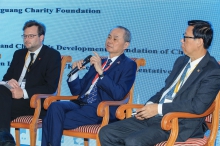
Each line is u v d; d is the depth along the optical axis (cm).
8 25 716
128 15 665
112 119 536
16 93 568
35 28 603
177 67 504
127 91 538
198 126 470
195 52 477
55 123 525
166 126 441
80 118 532
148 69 658
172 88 490
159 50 653
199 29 471
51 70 593
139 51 661
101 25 679
